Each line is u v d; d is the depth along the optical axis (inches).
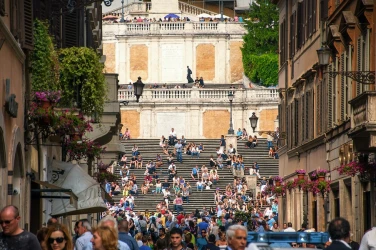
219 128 5738.2
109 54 6264.8
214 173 4709.6
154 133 5748.0
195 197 4530.0
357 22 2108.8
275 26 6136.8
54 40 1744.6
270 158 5027.1
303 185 2546.8
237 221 3115.2
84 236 1227.2
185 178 4778.5
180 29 6259.8
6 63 1302.9
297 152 2950.3
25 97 1498.5
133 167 4889.3
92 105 1889.8
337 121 2354.8
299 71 2923.2
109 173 2723.9
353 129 1892.2
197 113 5743.1
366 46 2014.0
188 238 1831.9
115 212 3887.8
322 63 2074.3
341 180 2333.9
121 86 6092.5
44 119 1509.6
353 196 2207.2
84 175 1749.5
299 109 2928.2
